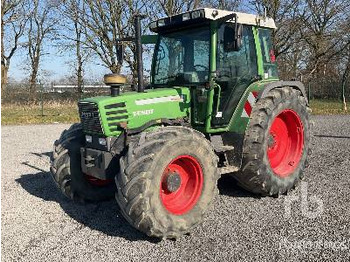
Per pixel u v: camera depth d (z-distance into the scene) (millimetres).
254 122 4488
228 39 4227
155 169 3410
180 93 4391
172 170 3783
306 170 6082
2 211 4516
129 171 3365
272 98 4688
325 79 21953
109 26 19469
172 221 3531
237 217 4125
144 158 3396
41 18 28812
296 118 5094
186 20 4344
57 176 4453
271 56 5379
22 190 5395
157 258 3242
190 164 3803
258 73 4996
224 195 4898
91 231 3883
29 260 3277
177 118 4363
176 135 3645
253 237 3602
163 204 3508
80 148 4320
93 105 3939
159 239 3633
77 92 18938
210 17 4195
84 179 4570
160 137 3578
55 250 3457
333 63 24984
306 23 22922
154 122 4109
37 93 18828
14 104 18688
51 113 17531
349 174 5789
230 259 3180
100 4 19172
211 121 4434
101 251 3414
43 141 10180
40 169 6754
